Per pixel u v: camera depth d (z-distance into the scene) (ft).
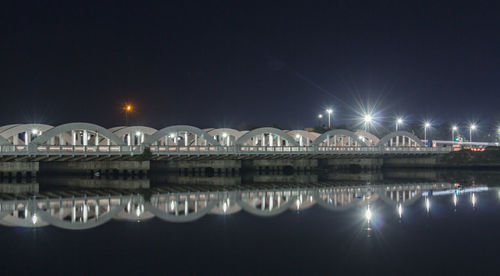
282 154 249.96
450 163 306.96
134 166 214.90
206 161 243.40
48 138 195.62
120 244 83.46
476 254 77.97
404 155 301.22
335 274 68.49
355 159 290.76
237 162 245.04
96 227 97.19
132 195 150.41
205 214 112.37
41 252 78.59
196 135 238.89
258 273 68.74
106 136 210.38
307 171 265.75
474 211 117.29
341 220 104.83
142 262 73.36
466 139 543.39
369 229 95.61
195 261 73.97
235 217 108.47
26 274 68.13
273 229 95.66
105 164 219.61
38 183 189.37
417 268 70.90
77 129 203.51
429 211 117.29
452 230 94.94
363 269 70.59
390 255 77.51
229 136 266.77
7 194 152.66
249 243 84.38
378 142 300.61
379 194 153.89
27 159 192.03
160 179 217.36
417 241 86.07
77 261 73.87
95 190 166.61
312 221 103.81
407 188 175.01
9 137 198.18
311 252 79.00
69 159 199.41
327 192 160.25
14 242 84.69
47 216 108.88
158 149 220.02
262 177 233.55
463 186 183.21
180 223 101.50
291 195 150.92
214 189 171.53
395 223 101.71
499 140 497.05
